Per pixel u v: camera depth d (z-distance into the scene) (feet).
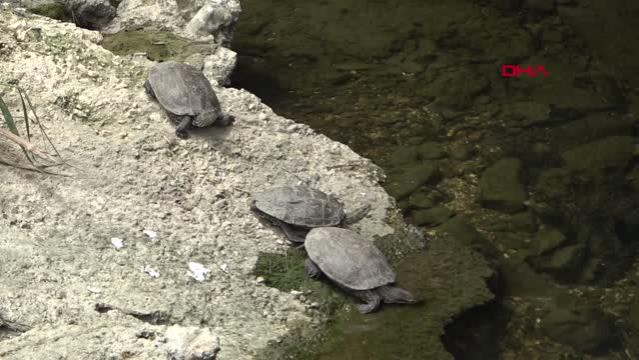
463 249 25.29
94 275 22.06
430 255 24.91
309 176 26.91
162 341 19.61
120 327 20.16
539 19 39.75
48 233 23.02
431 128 32.12
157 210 24.49
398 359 21.22
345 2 40.29
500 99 34.14
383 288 22.59
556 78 35.73
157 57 29.84
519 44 37.83
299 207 24.18
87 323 20.44
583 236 27.99
